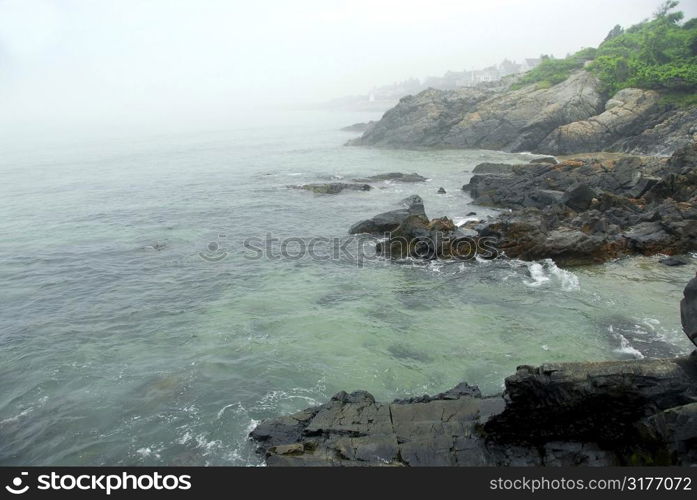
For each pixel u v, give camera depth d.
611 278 29.16
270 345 22.27
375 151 94.00
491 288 28.19
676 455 12.27
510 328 23.53
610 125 74.31
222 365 20.75
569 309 25.27
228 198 54.09
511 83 117.00
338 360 21.02
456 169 69.62
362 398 16.83
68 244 38.22
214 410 17.86
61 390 19.28
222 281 30.05
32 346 22.61
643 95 75.50
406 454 13.91
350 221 43.25
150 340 23.03
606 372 13.77
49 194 59.97
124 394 18.94
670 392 13.41
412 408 15.84
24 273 32.00
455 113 96.06
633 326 23.30
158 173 75.19
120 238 39.62
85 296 28.17
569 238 31.91
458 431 14.64
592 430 13.90
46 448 16.25
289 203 50.69
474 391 17.42
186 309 26.27
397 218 38.34
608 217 37.12
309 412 16.62
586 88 84.44
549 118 81.88
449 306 26.11
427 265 32.03
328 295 27.72
